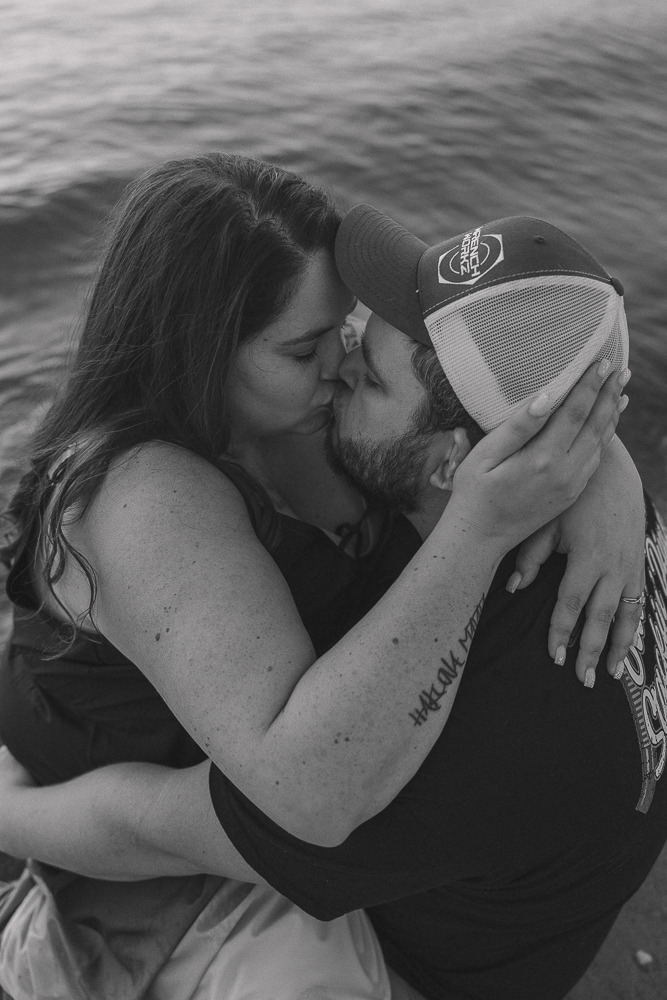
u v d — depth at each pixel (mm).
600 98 8328
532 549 1391
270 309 1415
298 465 1699
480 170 6602
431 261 1400
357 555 1647
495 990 1619
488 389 1340
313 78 7809
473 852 1347
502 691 1328
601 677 1389
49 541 1452
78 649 1539
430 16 10242
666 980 1977
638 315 5008
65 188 5344
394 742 1231
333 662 1248
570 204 6340
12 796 1688
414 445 1447
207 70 7789
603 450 1471
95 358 1477
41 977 1606
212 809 1395
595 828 1390
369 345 1444
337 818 1239
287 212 1420
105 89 7176
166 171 1460
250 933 1564
